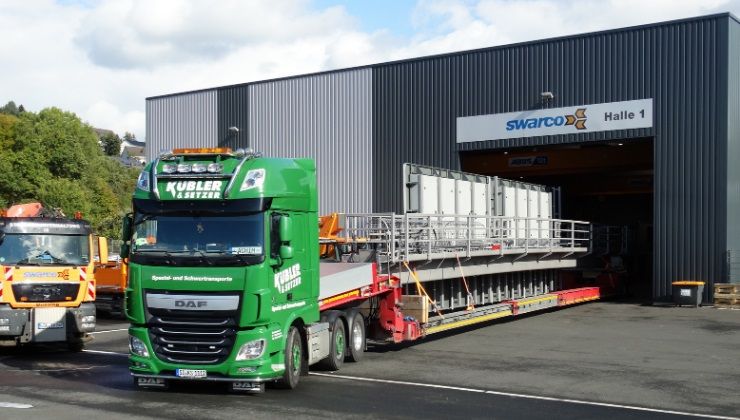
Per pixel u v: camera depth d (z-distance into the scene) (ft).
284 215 36.04
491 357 48.19
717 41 83.76
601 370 43.32
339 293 42.83
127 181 278.87
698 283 82.79
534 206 86.74
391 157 103.30
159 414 31.32
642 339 57.57
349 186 106.32
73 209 200.75
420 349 51.93
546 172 111.65
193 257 34.42
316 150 109.09
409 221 57.72
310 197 39.34
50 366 44.80
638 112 87.97
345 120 107.14
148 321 34.96
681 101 85.66
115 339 59.00
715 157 83.92
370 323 49.93
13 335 47.37
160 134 124.26
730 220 84.38
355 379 39.99
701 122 84.69
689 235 85.40
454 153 99.19
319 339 40.57
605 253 96.68
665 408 33.32
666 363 46.06
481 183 74.59
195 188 34.96
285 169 37.32
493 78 96.78
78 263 50.31
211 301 34.24
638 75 88.02
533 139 93.91
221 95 118.42
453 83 99.35
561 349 52.01
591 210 155.02
